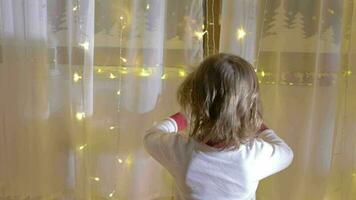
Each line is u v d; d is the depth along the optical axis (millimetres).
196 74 1048
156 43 1300
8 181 1420
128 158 1410
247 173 1027
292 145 1350
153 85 1338
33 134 1389
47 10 1294
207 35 1309
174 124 1153
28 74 1335
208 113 1012
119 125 1390
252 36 1262
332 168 1333
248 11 1247
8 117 1372
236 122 1014
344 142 1309
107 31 1324
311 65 1282
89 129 1381
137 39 1301
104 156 1424
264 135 1132
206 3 1289
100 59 1346
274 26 1272
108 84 1368
